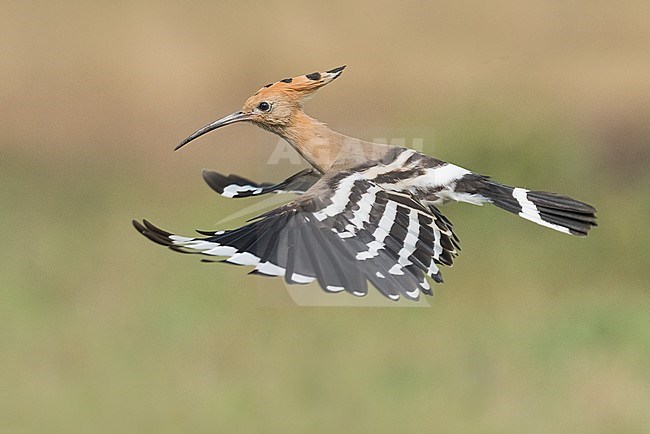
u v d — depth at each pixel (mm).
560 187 14180
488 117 14484
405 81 15781
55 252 13328
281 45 16938
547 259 12836
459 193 6754
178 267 12812
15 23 17391
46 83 17125
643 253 12977
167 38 17234
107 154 16391
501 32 16188
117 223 14297
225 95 16922
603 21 16109
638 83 15820
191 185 15633
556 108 15562
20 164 16031
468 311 11719
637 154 15016
